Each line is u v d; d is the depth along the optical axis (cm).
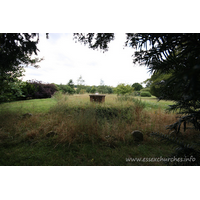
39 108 505
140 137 271
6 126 303
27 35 243
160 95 101
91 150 230
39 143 246
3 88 403
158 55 94
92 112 363
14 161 195
